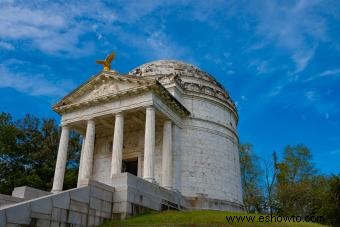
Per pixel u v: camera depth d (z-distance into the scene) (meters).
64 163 40.81
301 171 69.00
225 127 49.34
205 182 43.25
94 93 41.34
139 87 37.78
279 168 70.38
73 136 71.44
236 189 47.94
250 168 68.94
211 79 53.72
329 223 43.00
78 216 23.00
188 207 38.28
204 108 47.69
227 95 53.66
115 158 36.28
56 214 21.28
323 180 60.84
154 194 30.80
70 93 42.34
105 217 25.59
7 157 63.28
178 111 43.19
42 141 67.19
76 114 41.88
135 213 27.05
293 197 58.72
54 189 39.12
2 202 25.92
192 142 44.56
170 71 51.06
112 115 39.62
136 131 45.06
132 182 27.78
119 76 39.56
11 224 18.25
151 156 34.75
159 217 25.08
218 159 46.06
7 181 60.00
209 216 25.67
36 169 63.81
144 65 55.00
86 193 24.17
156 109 38.22
